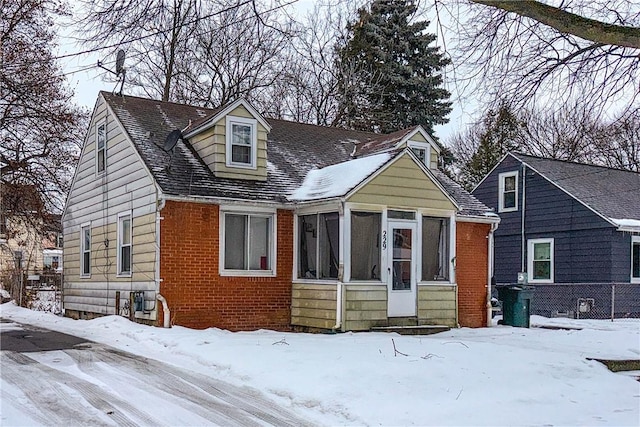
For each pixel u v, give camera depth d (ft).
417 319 49.49
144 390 25.94
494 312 71.92
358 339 39.60
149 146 50.44
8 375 28.66
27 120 80.23
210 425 21.29
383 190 47.98
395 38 101.14
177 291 46.01
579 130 42.60
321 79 100.99
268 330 48.52
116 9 29.30
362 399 24.39
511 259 77.97
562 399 27.02
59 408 22.91
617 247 66.95
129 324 45.01
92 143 60.34
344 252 46.09
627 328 54.75
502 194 80.02
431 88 101.35
